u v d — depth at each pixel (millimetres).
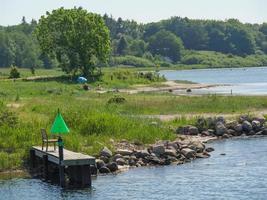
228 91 112438
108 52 131625
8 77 135500
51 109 58750
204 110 68125
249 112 65562
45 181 36531
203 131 54531
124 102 72750
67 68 129000
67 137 43281
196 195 32500
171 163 41500
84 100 77375
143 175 37688
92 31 127875
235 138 53656
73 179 35594
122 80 128500
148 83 129250
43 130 38562
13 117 46469
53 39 129750
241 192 33000
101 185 35156
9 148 41562
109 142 44469
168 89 115375
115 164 39156
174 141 47250
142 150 42594
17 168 39594
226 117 60656
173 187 34406
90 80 122125
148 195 32656
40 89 95375
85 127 46875
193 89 119125
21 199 32281
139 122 51656
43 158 37344
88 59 128500
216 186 34469
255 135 55125
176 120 57688
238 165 40562
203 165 40719
